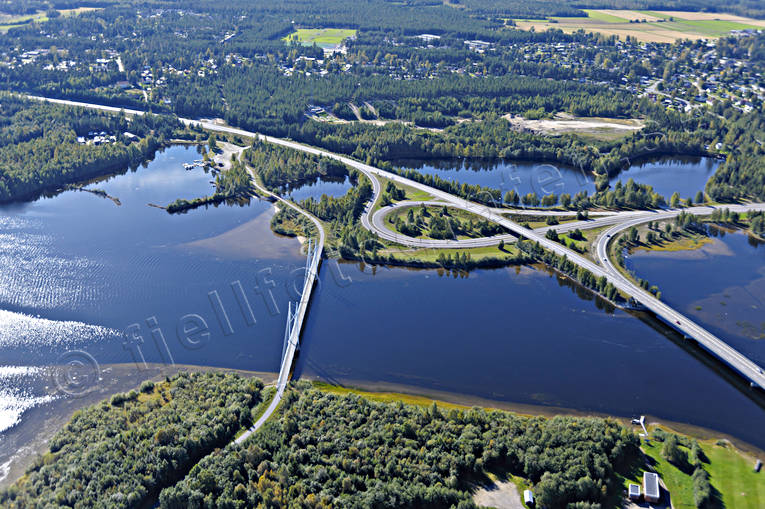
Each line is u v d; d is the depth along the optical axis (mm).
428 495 160750
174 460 172875
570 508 157875
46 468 170125
